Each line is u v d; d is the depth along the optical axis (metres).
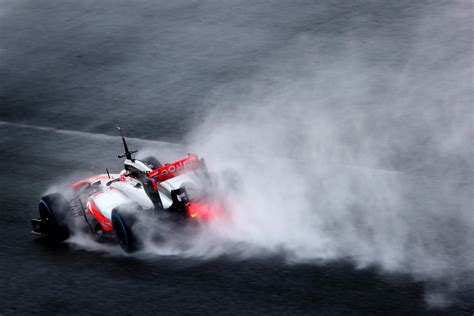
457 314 32.41
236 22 106.81
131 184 45.94
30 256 45.16
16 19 122.56
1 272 42.91
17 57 106.38
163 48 101.19
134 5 120.25
